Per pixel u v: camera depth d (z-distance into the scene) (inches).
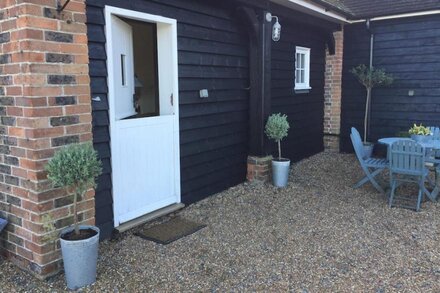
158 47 166.4
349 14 275.4
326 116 322.3
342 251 131.7
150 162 157.9
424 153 169.6
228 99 204.4
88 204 119.1
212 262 123.4
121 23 146.3
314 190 208.4
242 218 164.6
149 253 129.2
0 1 102.3
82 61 111.9
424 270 117.7
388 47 288.4
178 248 133.6
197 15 176.2
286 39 257.6
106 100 134.8
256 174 219.6
